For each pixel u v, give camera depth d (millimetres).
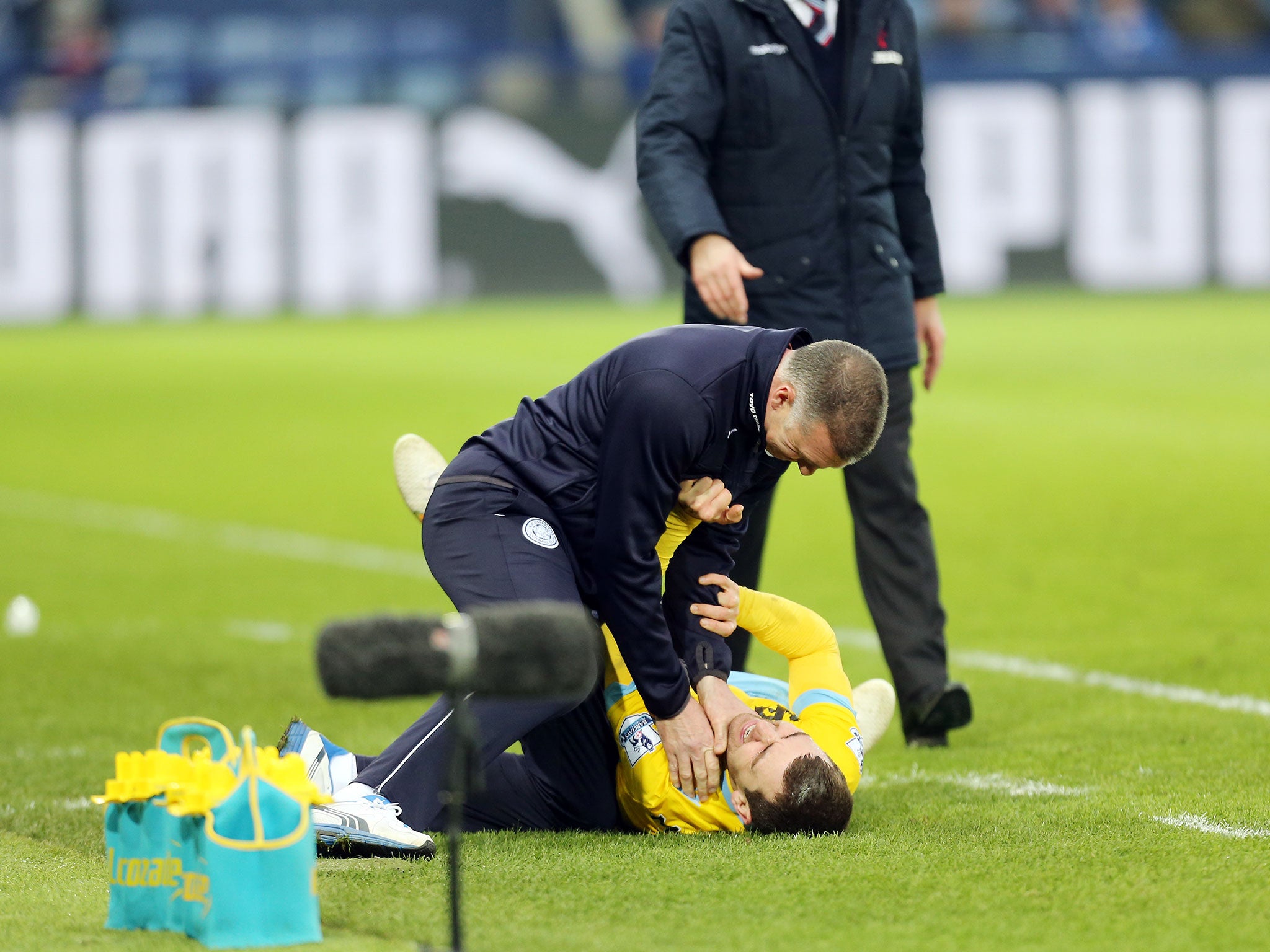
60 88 79000
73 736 18891
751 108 17453
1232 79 68188
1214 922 10672
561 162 73250
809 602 28078
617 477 12695
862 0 17688
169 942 10422
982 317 66438
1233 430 45344
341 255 73500
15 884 12047
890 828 13547
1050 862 12195
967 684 21062
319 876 12016
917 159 18906
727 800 13492
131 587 30188
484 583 13180
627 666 13227
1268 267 68688
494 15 91562
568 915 10977
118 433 49312
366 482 41719
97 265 74000
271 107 73375
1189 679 20625
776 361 12867
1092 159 69000
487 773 13812
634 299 73625
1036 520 34094
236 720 19812
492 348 63281
